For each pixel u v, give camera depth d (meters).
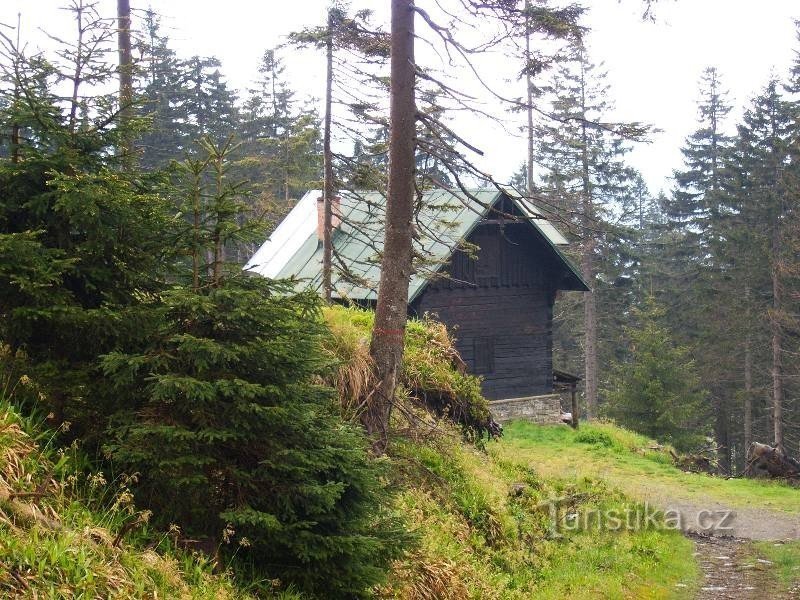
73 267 5.67
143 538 5.38
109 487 5.61
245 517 5.43
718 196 46.47
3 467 5.02
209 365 5.71
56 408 5.91
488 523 11.33
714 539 15.85
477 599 8.76
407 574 7.78
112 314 5.57
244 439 5.67
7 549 4.36
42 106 5.76
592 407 42.22
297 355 6.02
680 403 39.31
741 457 50.38
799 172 40.72
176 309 5.81
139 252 6.10
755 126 46.53
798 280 38.88
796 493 20.67
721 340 43.22
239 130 46.06
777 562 13.60
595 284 44.56
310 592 6.13
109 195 5.67
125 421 5.59
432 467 11.73
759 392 40.97
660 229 55.19
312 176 39.47
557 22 9.91
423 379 14.51
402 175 10.59
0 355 6.12
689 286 50.09
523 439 25.39
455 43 9.84
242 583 5.73
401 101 10.48
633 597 10.83
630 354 50.53
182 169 5.99
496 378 27.30
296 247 29.11
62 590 4.35
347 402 10.51
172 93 39.38
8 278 5.57
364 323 14.41
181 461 5.35
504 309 27.42
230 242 6.25
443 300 26.05
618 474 21.69
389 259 10.73
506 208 25.84
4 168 5.68
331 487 5.90
